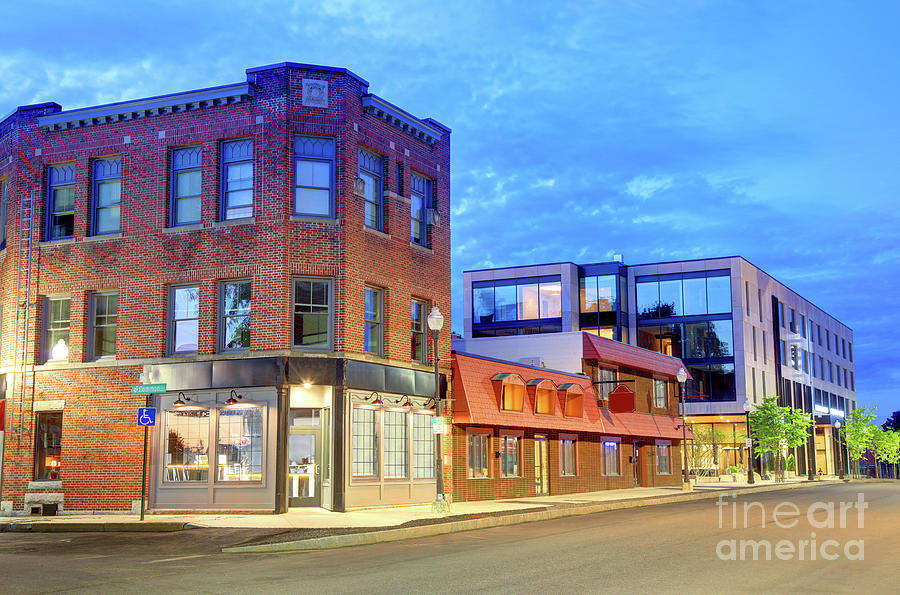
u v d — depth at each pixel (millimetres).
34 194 29438
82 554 17281
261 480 25844
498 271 81500
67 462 27844
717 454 74938
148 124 28531
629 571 14023
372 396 27781
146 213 28203
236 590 12383
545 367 42562
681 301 77562
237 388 26422
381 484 27875
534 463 37281
